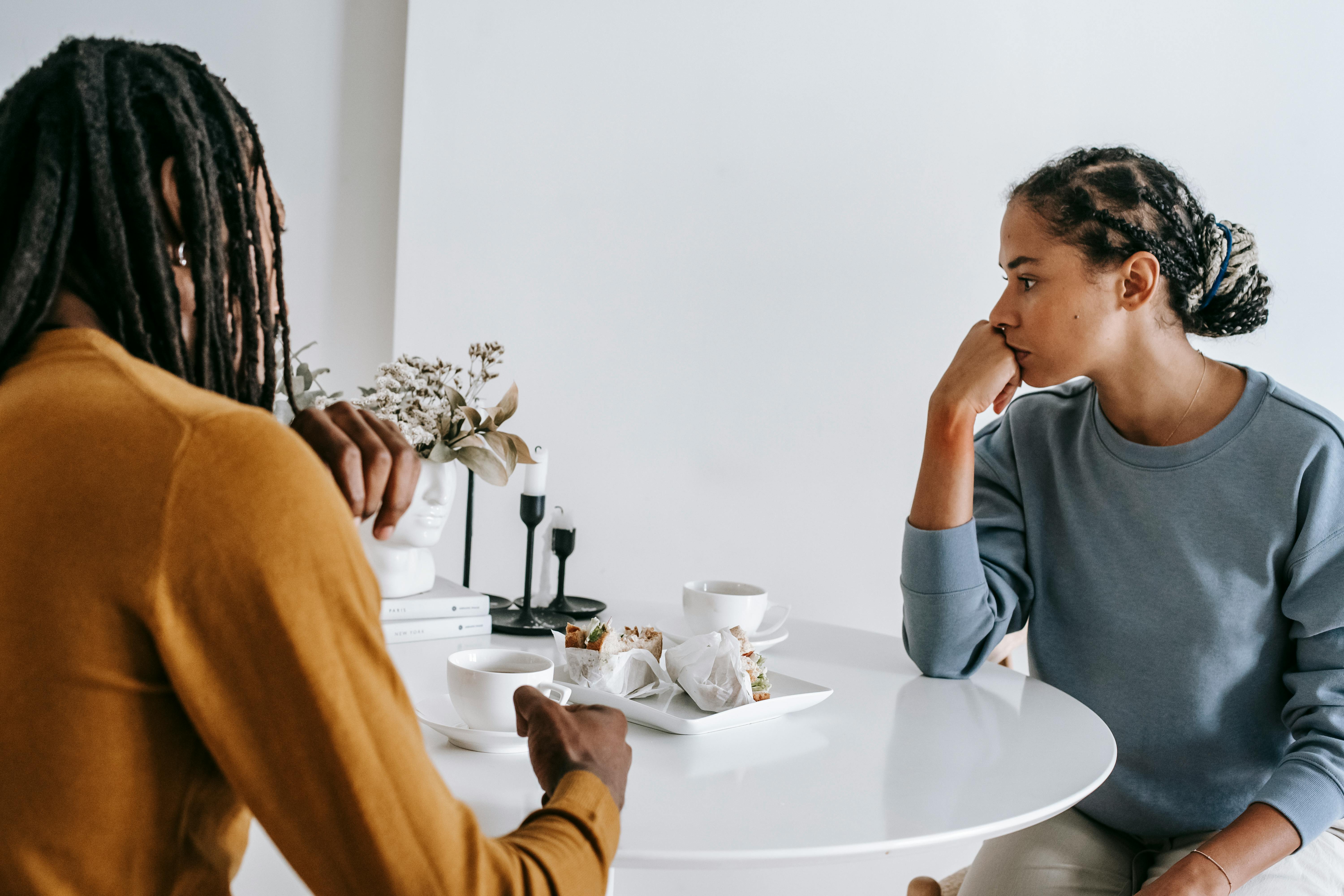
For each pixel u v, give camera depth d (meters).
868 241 2.33
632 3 2.29
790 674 1.24
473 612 1.34
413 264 2.26
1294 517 1.16
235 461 0.44
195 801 0.48
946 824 0.77
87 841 0.44
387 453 0.62
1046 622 1.34
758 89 2.31
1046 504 1.34
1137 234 1.12
